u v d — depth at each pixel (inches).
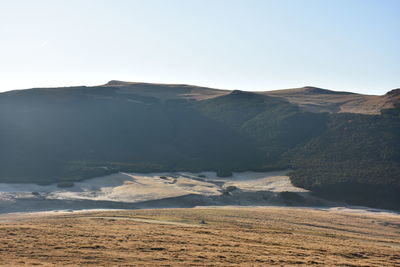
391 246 2059.5
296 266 1256.8
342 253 1571.1
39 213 3430.1
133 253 1302.9
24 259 1155.3
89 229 1793.8
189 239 1626.5
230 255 1350.9
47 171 5285.4
